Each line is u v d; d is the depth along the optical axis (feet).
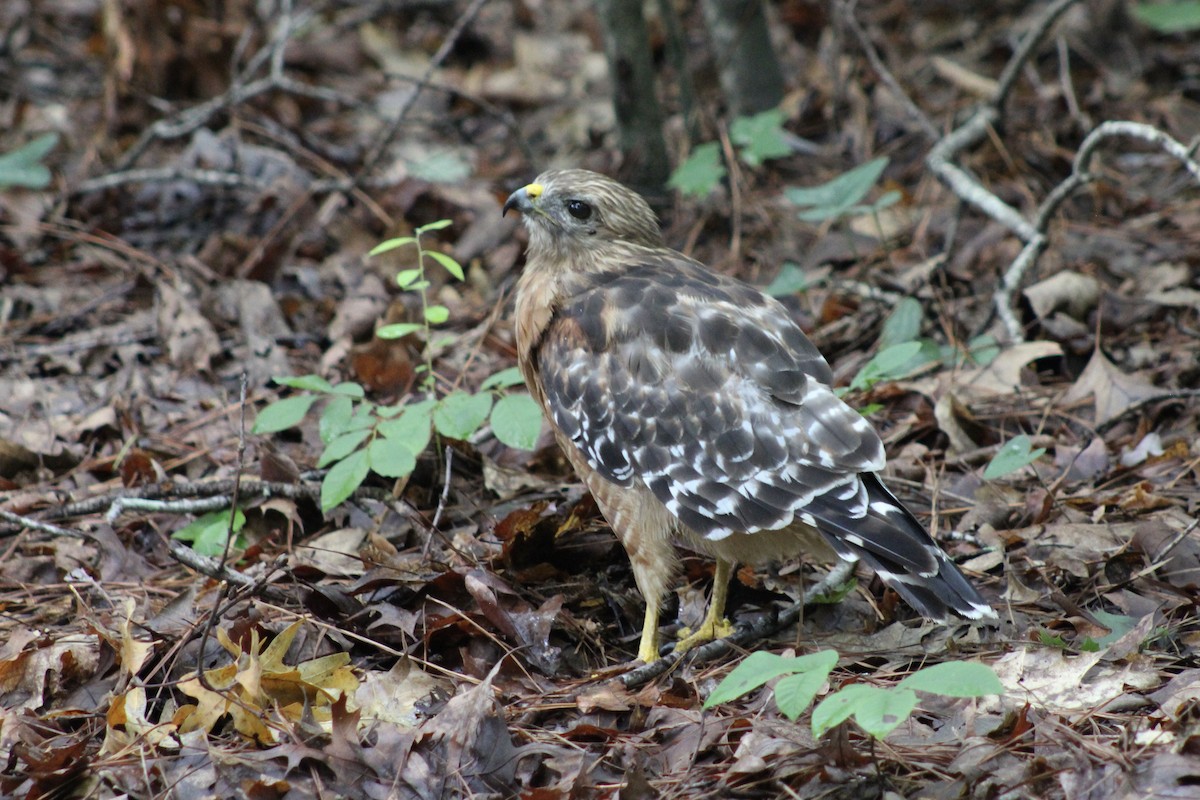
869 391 37.32
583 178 32.35
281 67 55.42
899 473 34.68
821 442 26.55
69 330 43.88
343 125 57.77
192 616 28.99
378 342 40.22
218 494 33.91
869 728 20.13
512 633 27.94
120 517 34.17
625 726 25.75
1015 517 32.63
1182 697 23.71
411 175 50.34
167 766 23.98
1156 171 51.39
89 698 26.76
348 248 48.08
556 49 65.00
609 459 28.99
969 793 22.02
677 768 23.70
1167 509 31.65
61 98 59.21
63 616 30.19
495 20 67.87
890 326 39.06
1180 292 42.22
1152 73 58.29
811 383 27.20
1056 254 45.44
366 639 27.61
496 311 41.47
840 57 58.34
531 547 31.14
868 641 28.40
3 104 58.34
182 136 54.29
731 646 28.86
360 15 65.87
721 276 30.99
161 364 41.73
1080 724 23.80
